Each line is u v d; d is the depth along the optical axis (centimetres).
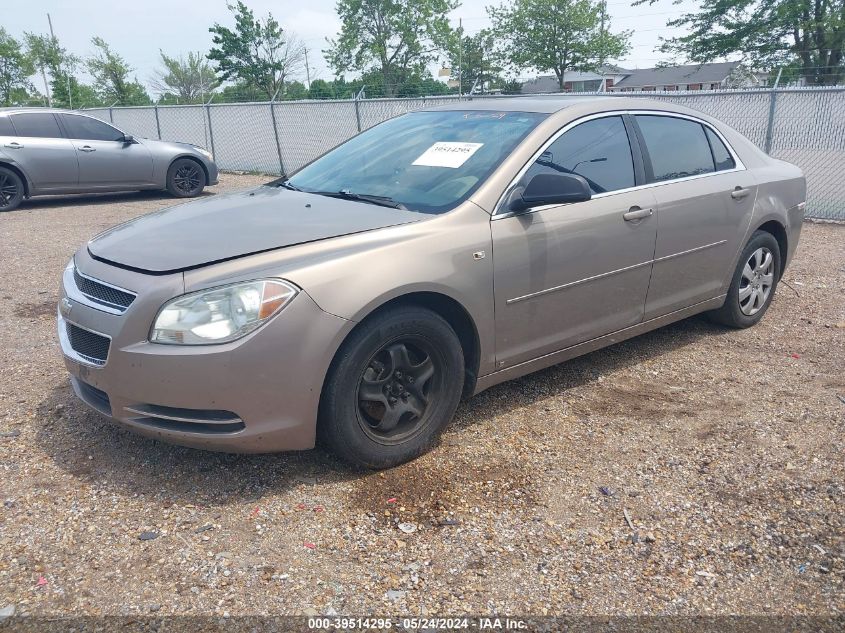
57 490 312
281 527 288
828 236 908
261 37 4553
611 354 485
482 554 275
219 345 284
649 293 438
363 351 307
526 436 368
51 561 266
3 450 346
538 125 391
